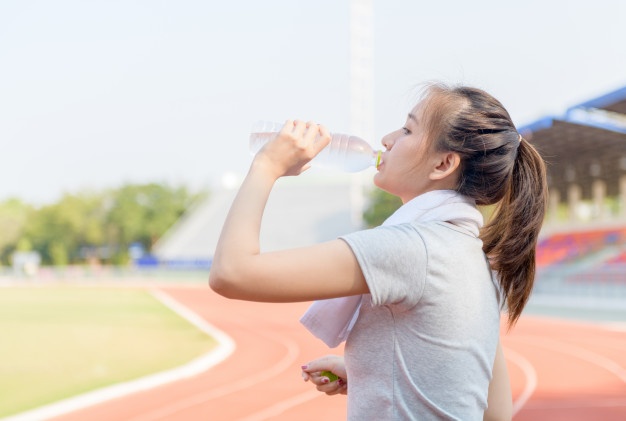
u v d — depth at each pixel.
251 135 1.55
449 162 1.33
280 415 6.21
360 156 1.55
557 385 7.80
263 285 1.14
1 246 71.75
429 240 1.21
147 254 72.38
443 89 1.38
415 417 1.20
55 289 39.53
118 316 18.64
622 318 16.97
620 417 6.14
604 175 30.59
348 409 1.28
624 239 28.33
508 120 1.36
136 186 72.06
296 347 11.61
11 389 7.32
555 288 23.86
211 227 58.62
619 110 19.97
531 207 1.40
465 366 1.21
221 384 7.86
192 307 22.56
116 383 7.74
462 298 1.22
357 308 1.28
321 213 56.16
